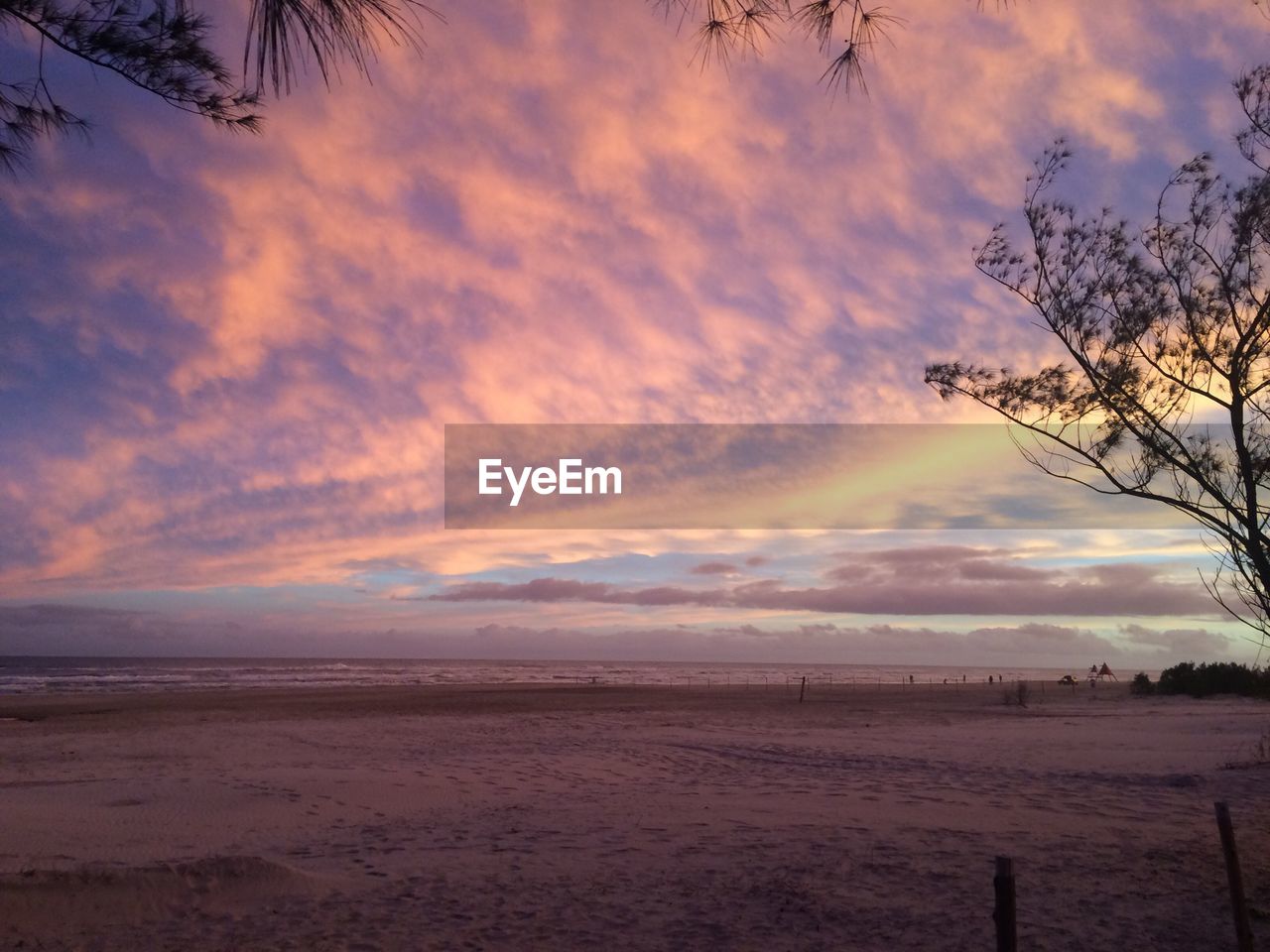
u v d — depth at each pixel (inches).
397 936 244.1
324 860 333.7
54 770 585.9
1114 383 225.3
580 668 5546.3
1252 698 1192.8
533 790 501.0
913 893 280.5
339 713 1137.4
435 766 607.2
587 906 270.2
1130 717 981.2
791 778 541.3
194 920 258.1
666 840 362.9
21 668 3570.4
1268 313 213.2
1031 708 1222.9
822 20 128.3
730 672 5201.8
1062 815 411.2
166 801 452.1
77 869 280.1
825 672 5772.6
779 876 302.2
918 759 617.9
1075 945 232.2
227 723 979.9
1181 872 301.6
